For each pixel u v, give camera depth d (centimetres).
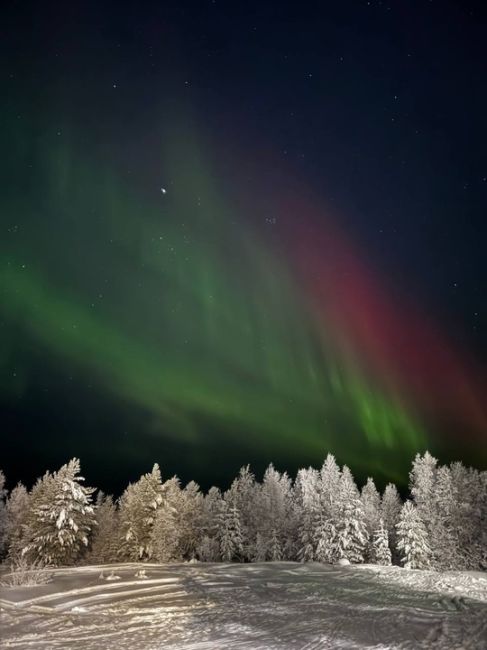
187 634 1015
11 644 903
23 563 1975
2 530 4194
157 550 3528
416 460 4503
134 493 4119
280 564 2883
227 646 923
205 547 3997
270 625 1137
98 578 1850
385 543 3666
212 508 4738
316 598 1619
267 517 4675
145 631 1032
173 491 4456
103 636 977
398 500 5197
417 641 988
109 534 4384
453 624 1177
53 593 1452
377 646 945
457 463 4044
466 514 3828
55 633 991
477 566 3609
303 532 4028
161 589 1664
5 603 1255
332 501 3994
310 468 6178
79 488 3344
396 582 2159
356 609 1411
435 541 3769
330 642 973
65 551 3145
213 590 1712
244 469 5191
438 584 2088
